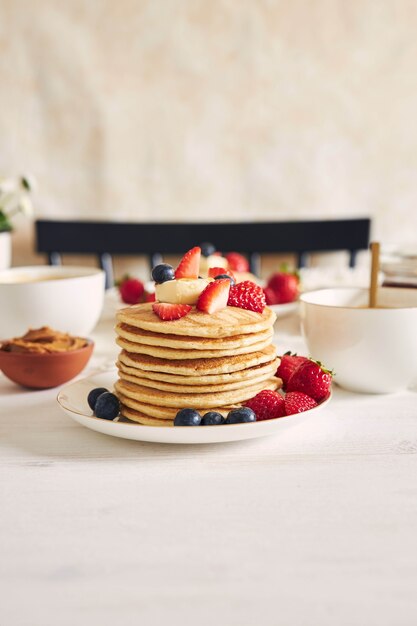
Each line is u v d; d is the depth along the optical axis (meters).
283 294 1.10
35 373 0.82
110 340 1.02
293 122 1.87
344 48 1.84
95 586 0.53
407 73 1.85
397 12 1.83
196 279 0.76
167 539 0.57
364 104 1.86
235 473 0.65
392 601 0.52
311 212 1.90
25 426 0.74
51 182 1.87
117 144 1.86
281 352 0.93
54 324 0.95
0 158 1.85
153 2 1.80
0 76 1.81
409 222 1.92
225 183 1.89
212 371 0.71
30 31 1.80
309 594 0.52
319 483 0.63
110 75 1.83
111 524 0.59
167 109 1.85
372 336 0.78
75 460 0.67
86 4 1.79
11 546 0.57
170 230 1.71
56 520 0.59
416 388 0.83
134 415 0.71
